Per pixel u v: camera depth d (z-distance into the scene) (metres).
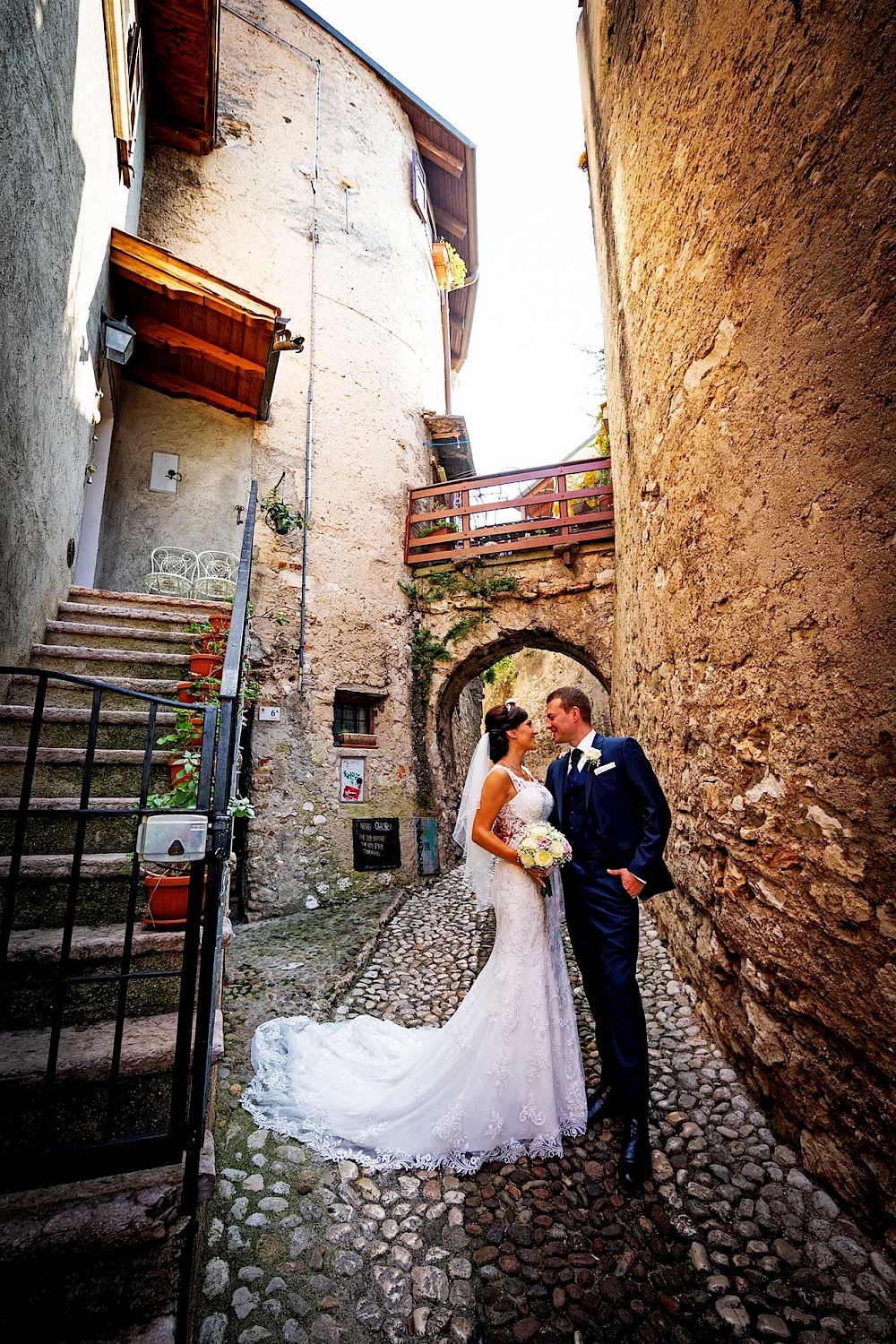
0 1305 1.27
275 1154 2.27
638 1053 2.26
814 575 1.95
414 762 7.13
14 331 2.62
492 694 14.76
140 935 2.05
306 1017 3.28
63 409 3.46
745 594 2.44
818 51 1.85
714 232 2.67
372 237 8.49
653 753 4.08
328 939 4.82
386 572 7.40
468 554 7.38
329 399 7.43
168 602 4.21
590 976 2.60
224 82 7.60
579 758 2.77
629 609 4.97
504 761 2.72
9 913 1.38
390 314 8.44
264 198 7.55
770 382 2.21
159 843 1.44
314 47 8.56
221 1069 2.82
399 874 6.61
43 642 3.38
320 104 8.41
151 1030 1.84
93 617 3.77
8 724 2.82
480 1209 2.03
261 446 6.79
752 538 2.38
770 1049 2.27
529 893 2.50
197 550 6.22
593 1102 2.52
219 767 1.64
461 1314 1.67
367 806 6.57
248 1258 1.82
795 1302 1.66
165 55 6.17
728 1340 1.58
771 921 2.24
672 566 3.42
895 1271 1.67
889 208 1.58
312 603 6.67
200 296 5.21
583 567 7.02
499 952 2.47
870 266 1.66
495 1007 2.37
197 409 6.59
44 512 3.23
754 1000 2.43
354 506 7.29
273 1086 2.65
